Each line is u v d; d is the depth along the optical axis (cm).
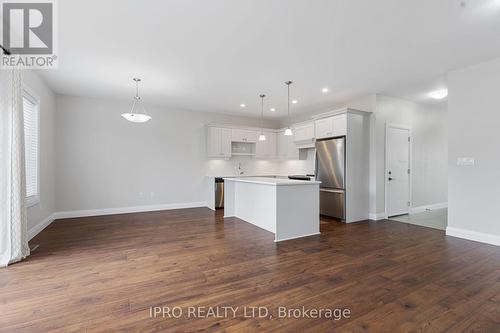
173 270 259
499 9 227
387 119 521
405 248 329
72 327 167
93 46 301
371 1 218
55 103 492
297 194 382
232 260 288
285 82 431
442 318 178
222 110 645
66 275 247
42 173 418
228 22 251
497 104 338
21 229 291
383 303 198
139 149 575
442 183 642
